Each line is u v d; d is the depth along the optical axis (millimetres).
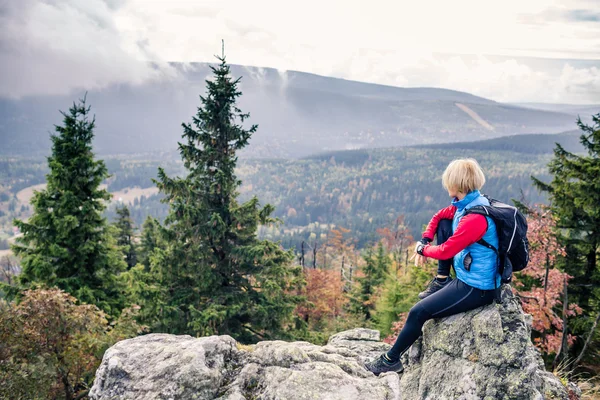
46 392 9281
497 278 3541
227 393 3463
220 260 14359
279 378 3535
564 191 13906
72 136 15078
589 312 13109
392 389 3562
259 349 4074
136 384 3523
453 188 3605
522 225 3418
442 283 4094
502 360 3363
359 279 32219
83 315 10070
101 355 10414
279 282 14414
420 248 3965
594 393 6527
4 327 9055
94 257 15445
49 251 14555
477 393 3320
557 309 12836
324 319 30734
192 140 14250
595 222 13672
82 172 15203
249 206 14125
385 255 33062
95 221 15594
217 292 13836
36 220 14609
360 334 5941
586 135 14031
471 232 3367
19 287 14469
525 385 3215
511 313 3656
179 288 14148
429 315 3787
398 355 4000
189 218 13156
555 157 14484
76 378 10586
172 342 4242
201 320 12289
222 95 13977
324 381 3510
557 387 4379
